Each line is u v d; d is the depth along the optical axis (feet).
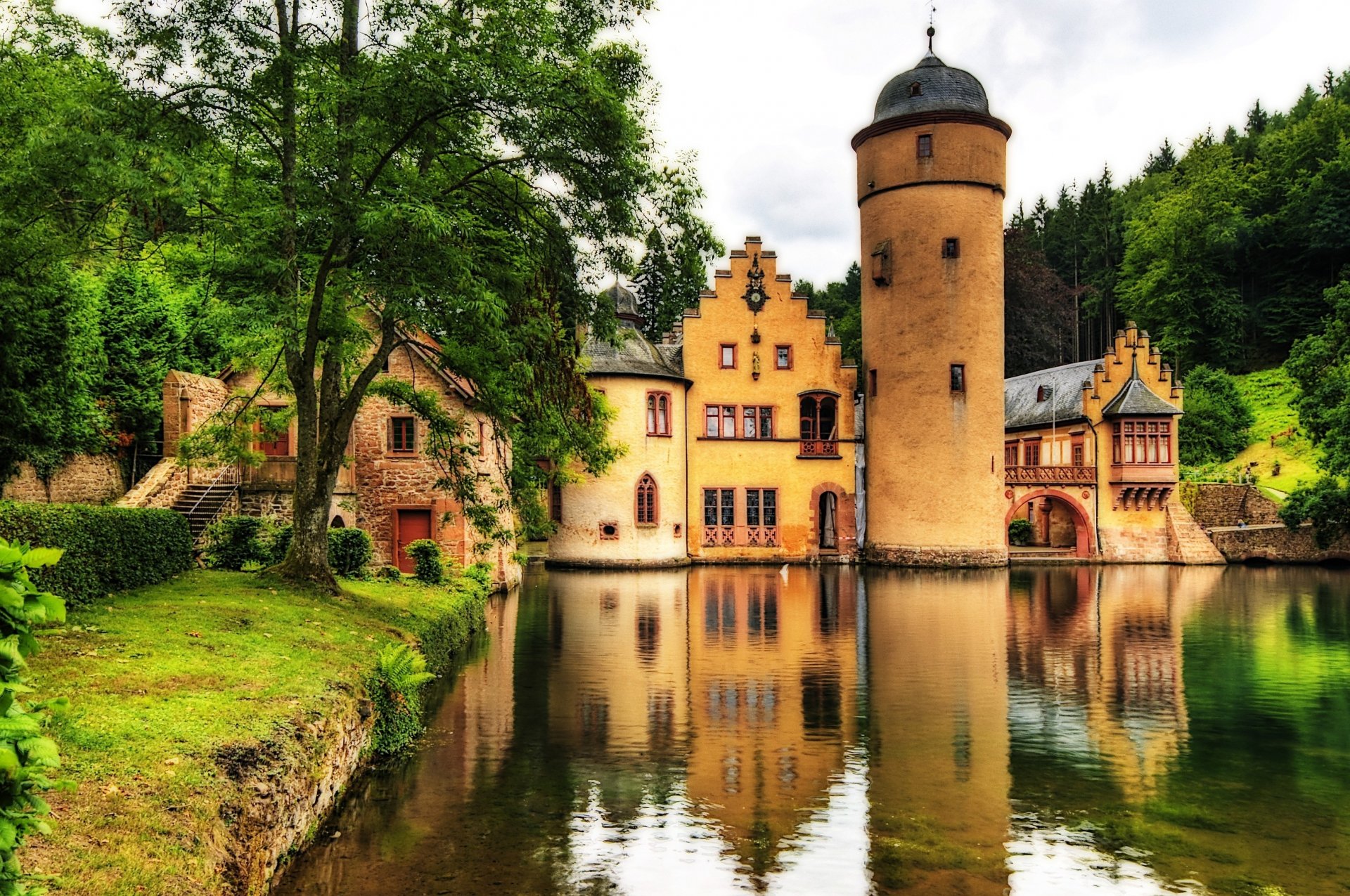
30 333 59.11
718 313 145.48
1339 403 136.26
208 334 95.20
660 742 40.14
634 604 89.45
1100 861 27.86
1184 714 46.47
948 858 27.96
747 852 28.19
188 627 36.47
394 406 86.74
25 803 11.71
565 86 42.55
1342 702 49.19
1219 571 134.10
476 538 90.68
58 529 36.68
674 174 48.85
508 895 24.70
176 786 20.68
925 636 70.28
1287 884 26.37
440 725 42.42
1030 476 146.82
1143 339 150.61
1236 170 257.55
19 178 38.68
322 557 52.39
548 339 48.98
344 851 27.22
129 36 42.75
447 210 44.29
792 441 145.48
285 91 43.57
